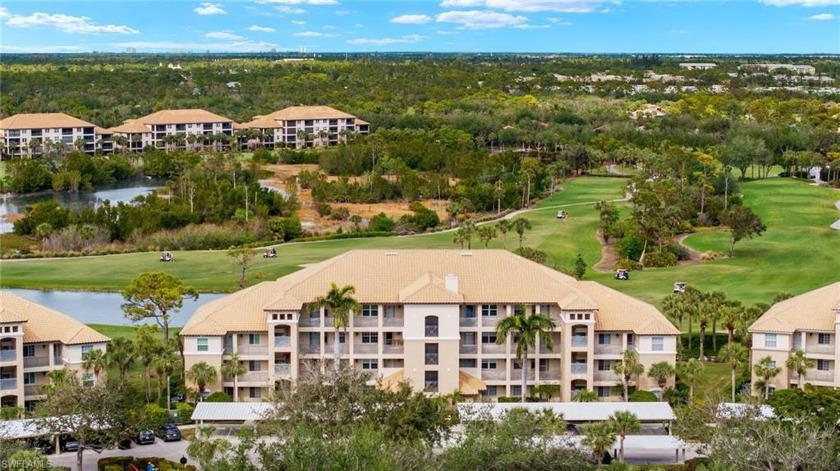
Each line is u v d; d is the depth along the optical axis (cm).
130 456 9644
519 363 11756
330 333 11694
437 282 11538
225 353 11506
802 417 8719
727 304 12925
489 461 7625
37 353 11262
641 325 11538
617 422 9319
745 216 19662
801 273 17825
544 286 11812
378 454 7219
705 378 12006
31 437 9525
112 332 14225
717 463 7725
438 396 10350
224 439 9144
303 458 7119
